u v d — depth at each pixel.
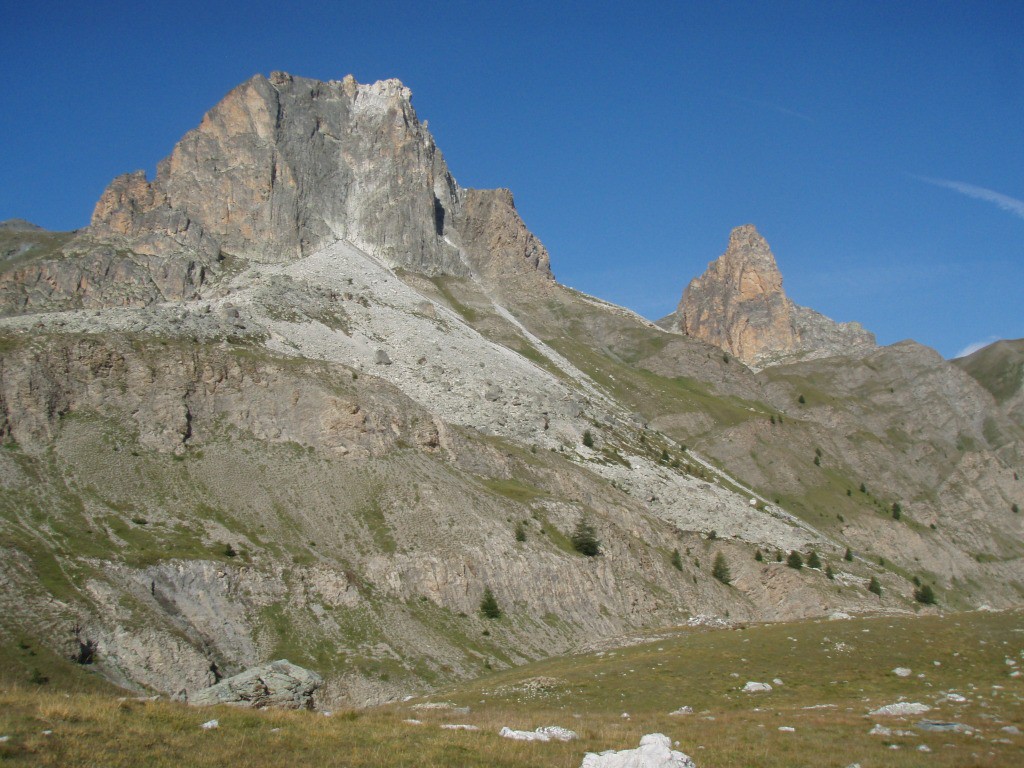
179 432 119.44
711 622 105.44
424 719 48.66
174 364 128.38
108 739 33.69
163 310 171.00
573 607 121.50
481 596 113.06
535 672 82.06
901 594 177.62
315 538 110.19
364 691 87.00
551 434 190.75
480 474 144.00
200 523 104.31
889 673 68.75
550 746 38.19
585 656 89.62
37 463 104.56
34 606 75.38
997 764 38.34
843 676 68.31
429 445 140.12
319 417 128.62
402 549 113.12
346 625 97.12
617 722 50.41
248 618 91.38
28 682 66.62
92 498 101.75
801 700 60.53
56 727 34.34
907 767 37.81
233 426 125.62
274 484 116.50
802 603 151.25
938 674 67.69
